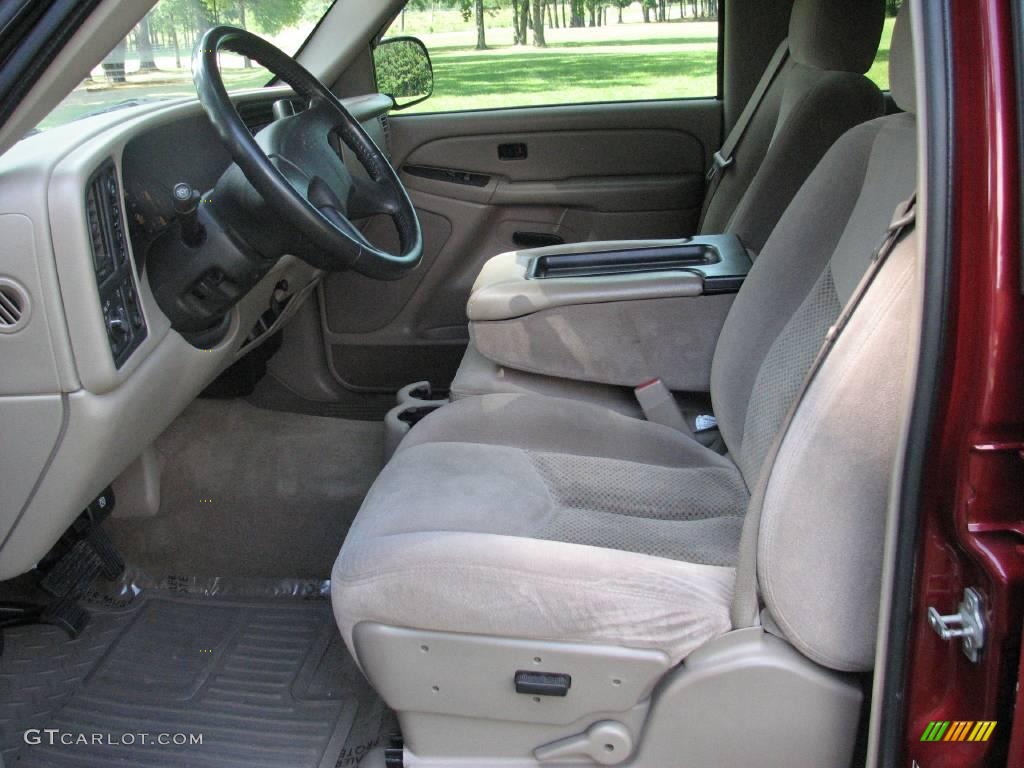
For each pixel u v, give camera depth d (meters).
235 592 2.16
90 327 1.42
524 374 2.04
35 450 1.49
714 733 1.29
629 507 1.56
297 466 2.34
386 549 1.29
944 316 0.94
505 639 1.26
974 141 0.91
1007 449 0.96
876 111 2.13
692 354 1.96
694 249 2.14
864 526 1.15
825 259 1.59
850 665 1.21
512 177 2.93
